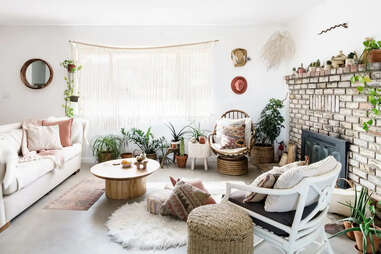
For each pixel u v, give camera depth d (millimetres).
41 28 4645
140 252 2055
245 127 4320
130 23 4508
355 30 2811
